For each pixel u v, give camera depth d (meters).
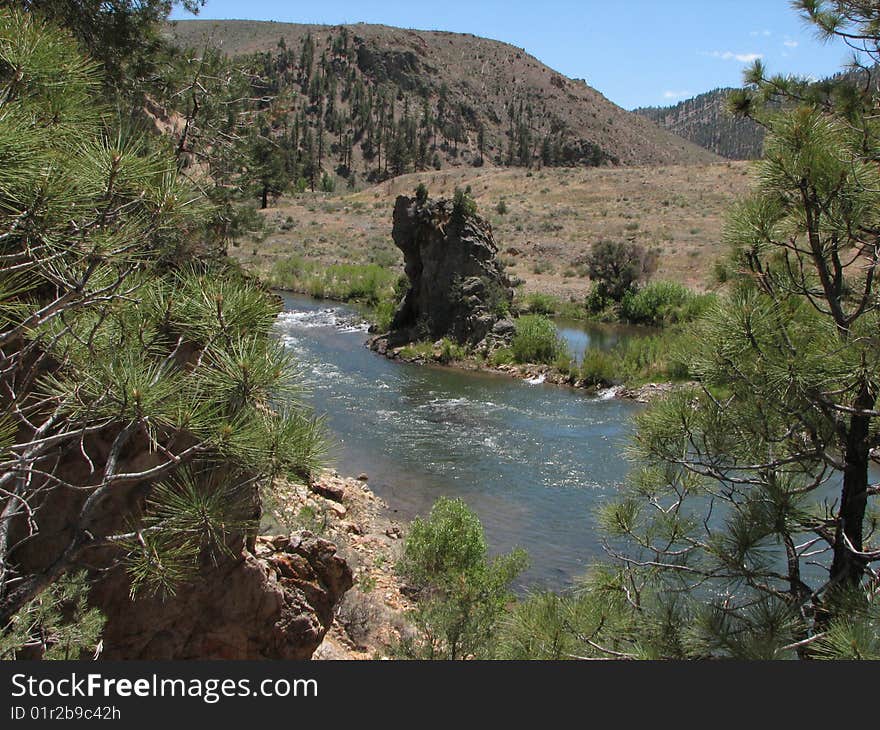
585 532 12.73
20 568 4.29
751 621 4.00
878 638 3.29
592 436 18.67
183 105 11.01
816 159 3.99
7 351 3.97
